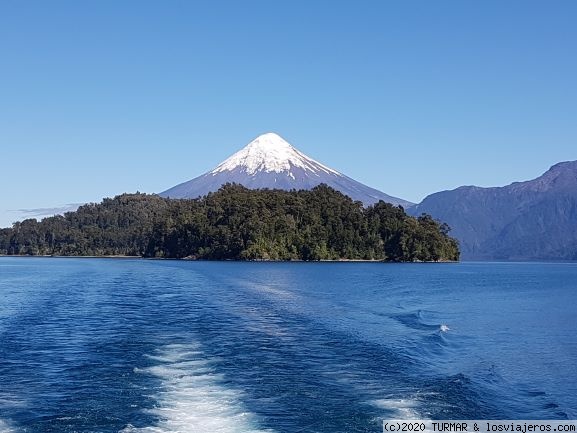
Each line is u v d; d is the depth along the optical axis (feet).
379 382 72.28
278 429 53.21
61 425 54.03
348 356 88.94
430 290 262.26
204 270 406.00
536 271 612.70
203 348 93.09
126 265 508.94
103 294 198.80
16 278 305.94
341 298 202.39
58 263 587.27
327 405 61.16
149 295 195.00
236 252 645.10
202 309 151.53
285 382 70.85
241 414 57.41
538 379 81.05
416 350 97.96
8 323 122.62
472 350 102.53
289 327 120.06
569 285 332.80
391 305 182.80
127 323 122.72
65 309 150.20
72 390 66.03
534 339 118.01
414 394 66.59
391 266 558.56
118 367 78.23
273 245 636.48
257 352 90.48
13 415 57.00
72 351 89.97
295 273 382.63
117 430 52.54
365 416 57.72
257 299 186.09
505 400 68.33
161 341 99.40
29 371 75.87
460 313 167.32
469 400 65.82
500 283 346.13
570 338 119.55
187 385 68.33
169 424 54.08
